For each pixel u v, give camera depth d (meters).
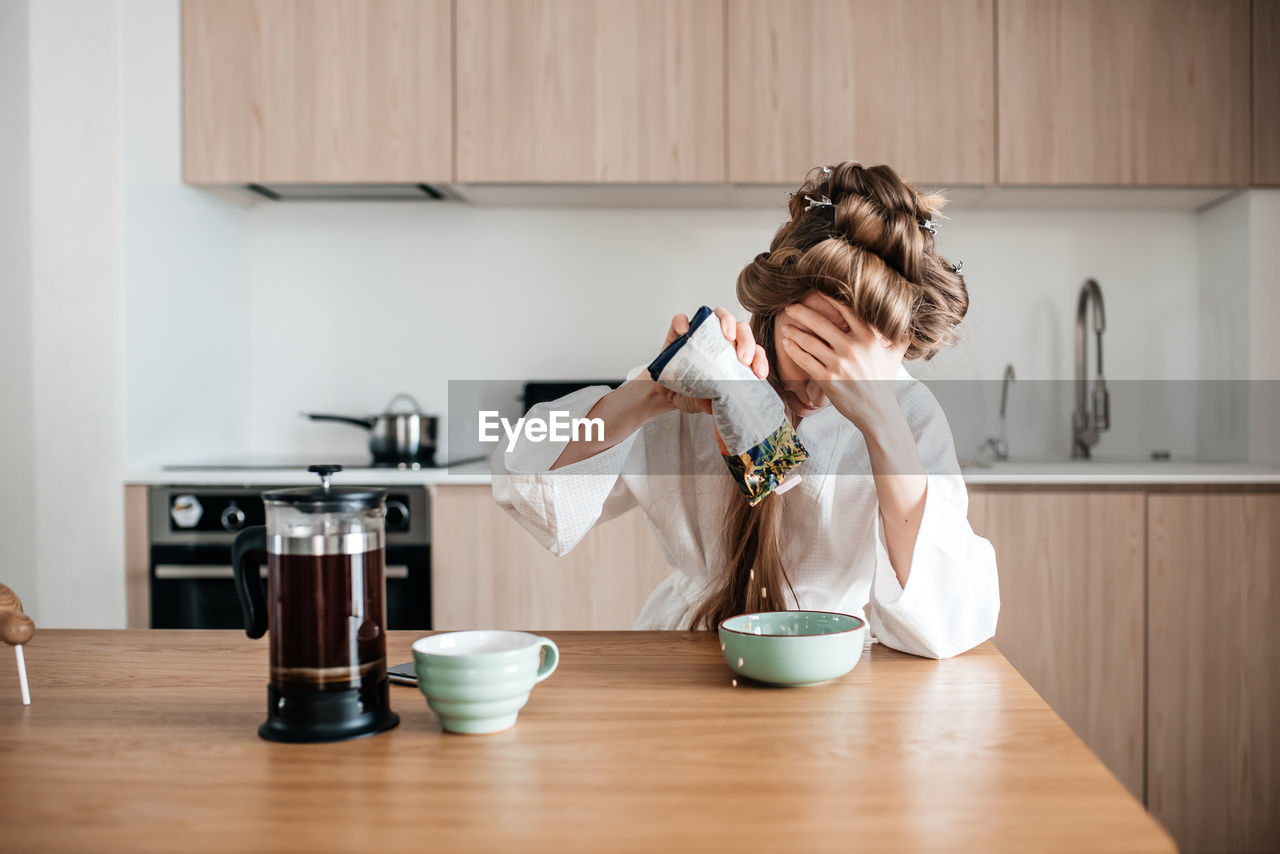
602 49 2.38
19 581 2.21
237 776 0.65
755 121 2.37
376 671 0.75
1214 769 2.18
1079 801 0.61
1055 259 2.71
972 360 2.72
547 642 0.79
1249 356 2.45
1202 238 2.68
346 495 0.72
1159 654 2.18
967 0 2.35
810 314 1.00
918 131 2.36
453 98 2.39
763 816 0.59
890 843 0.55
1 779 0.65
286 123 2.41
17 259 2.21
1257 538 2.18
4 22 2.18
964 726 0.75
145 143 2.29
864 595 1.28
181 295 2.45
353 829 0.57
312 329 2.80
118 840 0.56
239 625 2.24
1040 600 2.18
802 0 2.36
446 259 2.78
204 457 2.57
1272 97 2.36
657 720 0.77
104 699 0.84
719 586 1.17
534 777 0.65
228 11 2.40
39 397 2.21
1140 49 2.35
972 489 2.19
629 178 2.39
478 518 2.24
